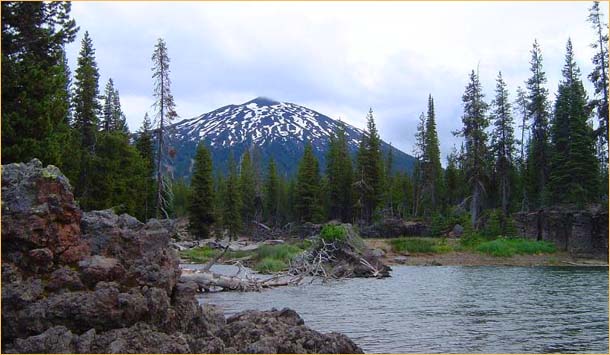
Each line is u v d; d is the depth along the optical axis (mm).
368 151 83188
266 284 29875
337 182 87250
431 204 85062
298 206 82562
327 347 10508
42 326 9445
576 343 14602
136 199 53844
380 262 39031
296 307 21625
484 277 36188
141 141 63875
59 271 10109
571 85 62312
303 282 32844
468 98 66312
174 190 102625
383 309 21078
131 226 12078
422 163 89375
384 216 79500
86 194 45438
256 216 98125
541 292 27109
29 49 27766
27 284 9758
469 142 66250
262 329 11102
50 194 10609
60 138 30219
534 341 14812
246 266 42719
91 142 47000
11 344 9133
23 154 24344
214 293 26703
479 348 13938
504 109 68750
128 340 9422
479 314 19750
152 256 11430
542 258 50281
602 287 29453
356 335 15648
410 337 15344
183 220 93062
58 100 27750
